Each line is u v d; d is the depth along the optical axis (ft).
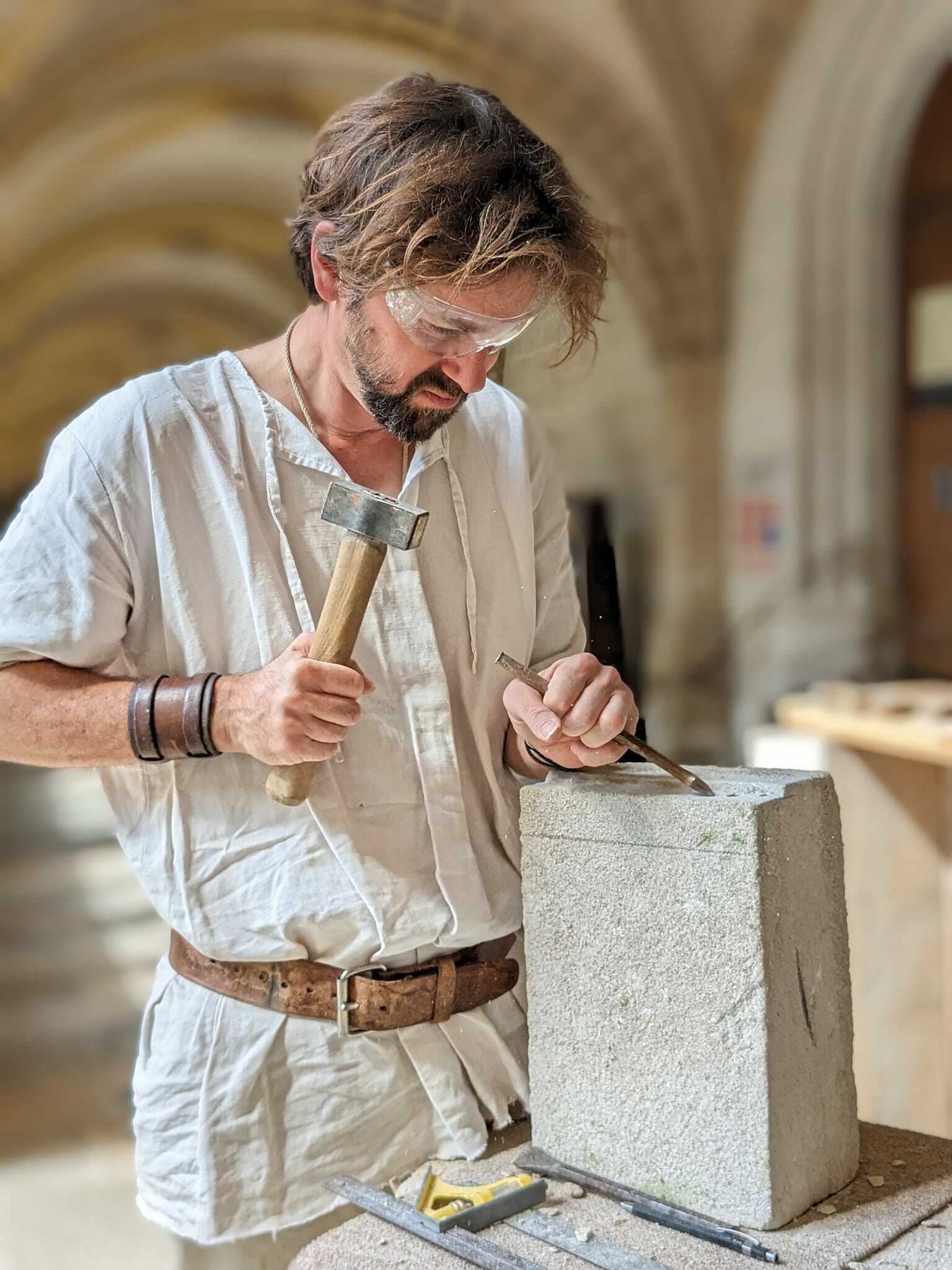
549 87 23.97
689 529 25.72
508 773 4.52
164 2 25.49
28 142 30.66
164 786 4.06
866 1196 3.75
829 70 23.16
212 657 4.02
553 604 4.74
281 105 30.30
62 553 3.91
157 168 34.12
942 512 24.53
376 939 4.01
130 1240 9.34
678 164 24.27
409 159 3.45
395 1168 4.09
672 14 22.75
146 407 4.00
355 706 3.59
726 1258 3.41
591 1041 3.86
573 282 3.69
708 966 3.58
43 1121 11.46
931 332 24.31
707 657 26.11
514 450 4.51
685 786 3.74
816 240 24.57
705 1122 3.63
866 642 25.12
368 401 3.80
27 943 16.71
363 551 3.51
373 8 24.88
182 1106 4.11
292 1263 3.49
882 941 9.72
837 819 3.83
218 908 4.04
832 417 25.09
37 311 47.80
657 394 25.03
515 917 4.29
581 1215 3.67
